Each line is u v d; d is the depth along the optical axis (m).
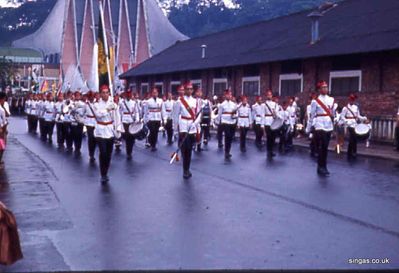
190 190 12.44
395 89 25.47
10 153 20.33
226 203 10.97
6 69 85.56
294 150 22.30
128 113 21.31
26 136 29.78
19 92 77.25
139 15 102.06
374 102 25.98
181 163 17.56
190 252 7.62
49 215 9.77
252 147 23.62
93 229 8.82
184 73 45.12
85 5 98.94
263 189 12.63
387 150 21.80
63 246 7.86
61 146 23.67
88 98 18.02
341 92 28.58
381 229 8.95
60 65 98.44
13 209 10.23
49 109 26.41
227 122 19.28
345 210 10.39
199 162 17.86
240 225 9.15
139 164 17.25
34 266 6.96
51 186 12.85
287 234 8.60
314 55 28.84
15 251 6.64
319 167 15.17
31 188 12.55
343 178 14.48
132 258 7.34
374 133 24.80
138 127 19.28
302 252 7.64
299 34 35.16
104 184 13.22
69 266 6.98
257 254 7.54
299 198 11.56
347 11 35.06
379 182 13.87
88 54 99.00
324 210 10.38
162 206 10.62
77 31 99.31
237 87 38.09
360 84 27.42
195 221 9.41
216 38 49.56
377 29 28.08
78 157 19.30
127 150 19.41
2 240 6.50
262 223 9.30
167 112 25.16
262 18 111.38
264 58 33.53
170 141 25.55
